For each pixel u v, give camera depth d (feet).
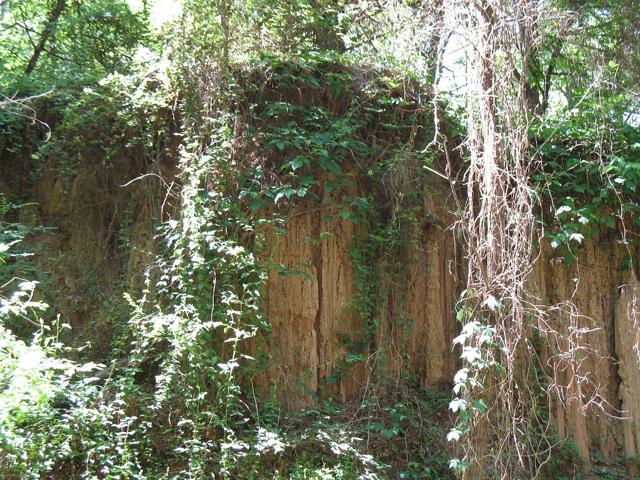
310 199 24.34
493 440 19.04
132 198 24.81
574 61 25.53
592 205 25.82
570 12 21.89
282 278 23.71
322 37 27.89
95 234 24.76
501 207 17.90
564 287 26.11
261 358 22.41
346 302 24.50
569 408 24.75
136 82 24.63
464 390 17.66
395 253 24.76
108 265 24.35
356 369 24.08
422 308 25.12
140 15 34.40
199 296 20.90
